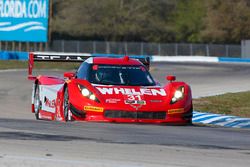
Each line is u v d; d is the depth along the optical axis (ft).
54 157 89.81
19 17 578.25
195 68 506.07
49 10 578.25
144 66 160.66
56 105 159.84
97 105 140.15
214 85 332.80
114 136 116.67
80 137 113.29
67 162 85.76
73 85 145.59
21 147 98.43
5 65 478.18
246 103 238.68
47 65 465.47
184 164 87.35
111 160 88.69
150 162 88.02
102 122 142.20
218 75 417.08
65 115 150.20
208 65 568.82
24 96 260.83
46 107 170.30
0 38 582.76
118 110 139.74
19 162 85.30
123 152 96.17
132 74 154.92
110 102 140.56
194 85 331.36
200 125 169.78
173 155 94.68
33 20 576.61
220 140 117.39
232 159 92.79
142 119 140.87
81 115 141.79
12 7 578.66
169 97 144.36
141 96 143.33
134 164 85.87
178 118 143.54
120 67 156.87
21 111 205.46
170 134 124.16
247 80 371.76
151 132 126.62
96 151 96.48
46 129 126.11
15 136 111.75
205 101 242.17
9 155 90.58
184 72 447.83
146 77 155.43
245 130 150.10
